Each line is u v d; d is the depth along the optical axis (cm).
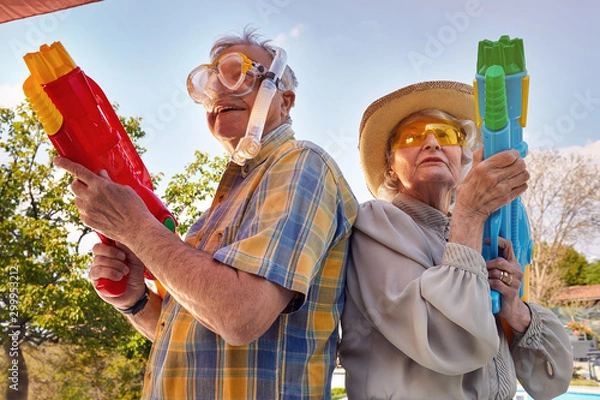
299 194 110
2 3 184
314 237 109
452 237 117
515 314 130
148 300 152
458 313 108
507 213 128
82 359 859
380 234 129
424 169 144
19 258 852
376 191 177
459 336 112
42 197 902
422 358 111
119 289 142
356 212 132
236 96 134
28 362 845
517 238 132
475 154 122
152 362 122
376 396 119
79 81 109
